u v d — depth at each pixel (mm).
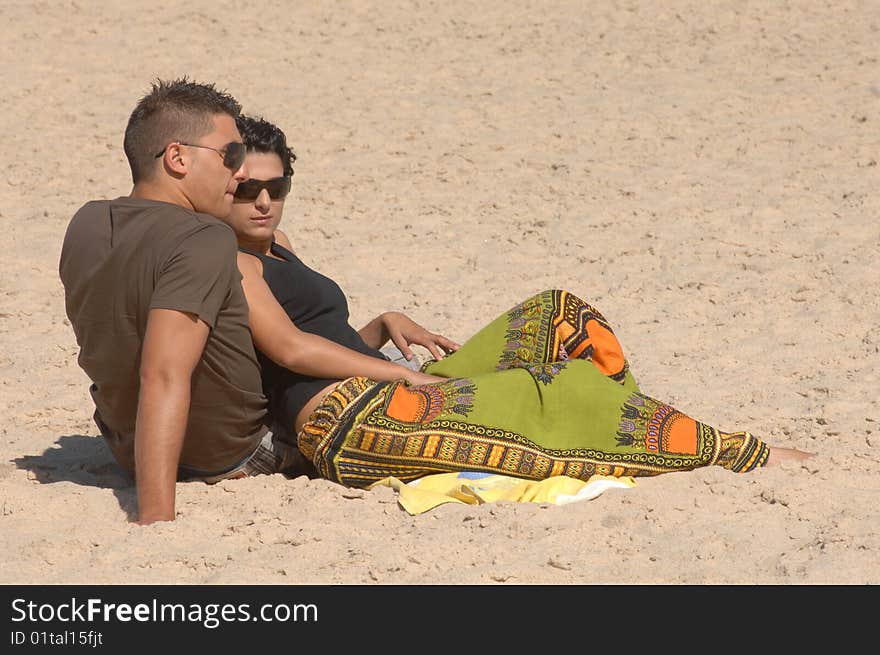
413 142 40344
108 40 52406
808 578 12250
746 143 38969
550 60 50031
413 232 32281
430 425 14500
